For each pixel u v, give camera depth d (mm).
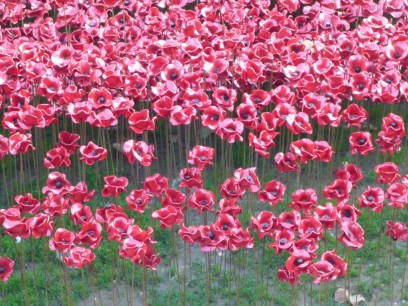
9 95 6391
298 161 6352
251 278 6148
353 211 5188
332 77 6504
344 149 7688
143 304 5840
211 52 6848
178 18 7629
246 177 5422
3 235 6594
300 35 7711
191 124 7785
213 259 6352
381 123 7930
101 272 6191
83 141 7016
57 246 4996
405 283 6105
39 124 5910
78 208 5211
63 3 7633
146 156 5562
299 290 6012
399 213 6703
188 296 5949
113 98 6719
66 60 6664
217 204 6918
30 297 5938
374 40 7145
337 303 5879
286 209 6703
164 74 6398
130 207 5453
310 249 4977
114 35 7371
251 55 6914
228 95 6262
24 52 6715
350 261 6262
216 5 8055
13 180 7293
